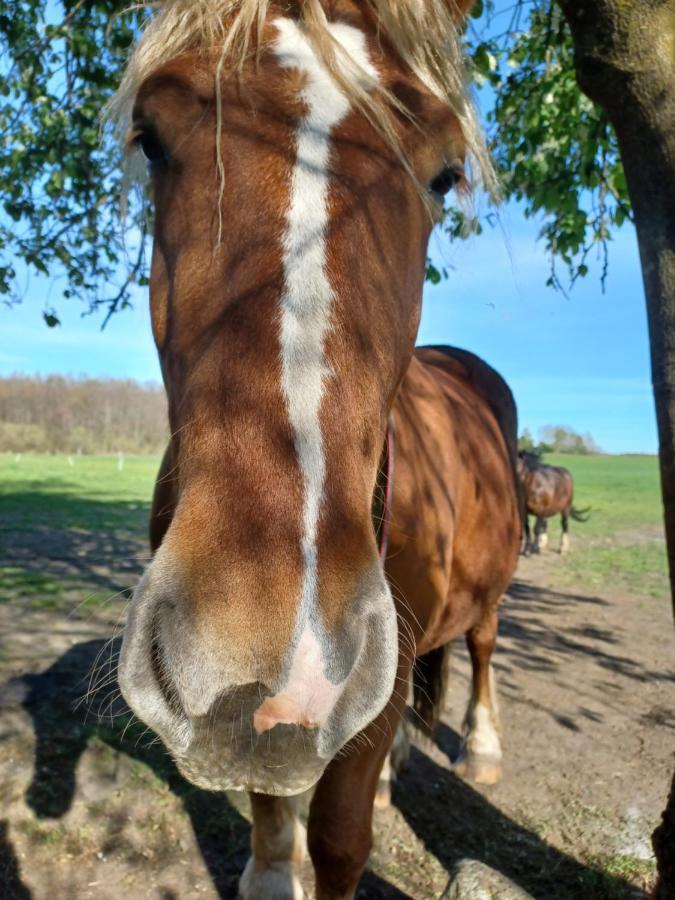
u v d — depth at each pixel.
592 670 5.27
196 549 1.01
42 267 4.04
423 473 2.13
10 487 16.59
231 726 1.05
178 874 2.58
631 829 3.02
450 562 2.33
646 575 9.65
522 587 8.55
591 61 1.67
